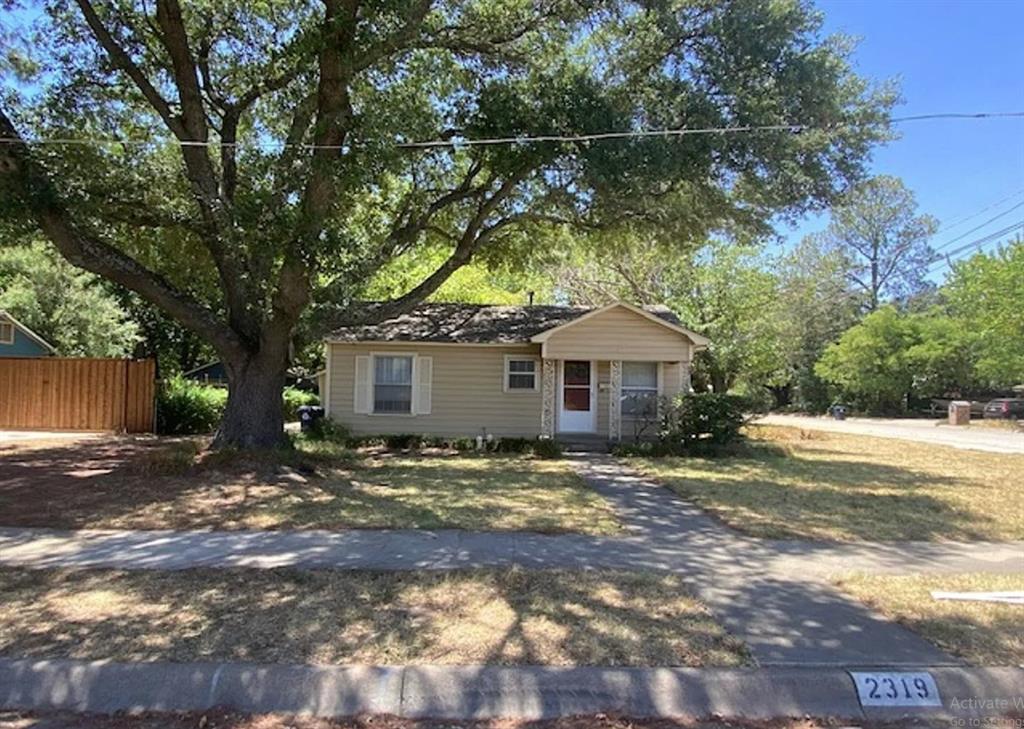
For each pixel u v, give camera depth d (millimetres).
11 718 3842
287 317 11953
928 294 55406
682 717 3938
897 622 5051
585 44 13586
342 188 10672
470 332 18453
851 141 12688
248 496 9477
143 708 3947
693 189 13648
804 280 45906
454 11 12953
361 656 4320
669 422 17234
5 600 5309
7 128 10078
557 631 4750
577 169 12922
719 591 5758
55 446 14992
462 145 13117
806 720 3938
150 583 5750
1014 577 6250
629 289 28672
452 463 14078
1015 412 35500
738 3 12164
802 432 24375
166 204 12492
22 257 25422
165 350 29984
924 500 10242
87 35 12078
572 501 9719
